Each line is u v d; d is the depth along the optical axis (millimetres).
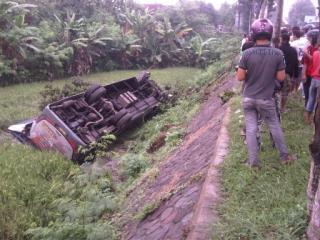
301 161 5691
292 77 7910
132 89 15523
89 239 5457
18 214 6547
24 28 23000
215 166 5762
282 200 4691
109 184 8227
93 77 25531
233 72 16172
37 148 10570
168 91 17594
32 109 15531
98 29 28156
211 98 13547
